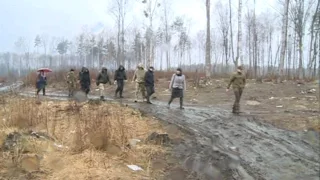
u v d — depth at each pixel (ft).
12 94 48.80
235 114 42.60
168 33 169.48
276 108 48.01
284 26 79.51
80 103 43.57
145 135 30.22
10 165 20.07
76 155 22.90
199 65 217.97
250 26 150.71
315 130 34.14
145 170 22.35
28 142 22.50
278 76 83.87
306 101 52.65
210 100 57.41
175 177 21.80
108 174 20.31
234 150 27.71
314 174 23.21
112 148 24.36
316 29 108.37
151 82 52.08
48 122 31.96
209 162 24.43
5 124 28.53
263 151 27.73
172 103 54.34
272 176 22.72
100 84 57.21
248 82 77.36
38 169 20.08
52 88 87.25
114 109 39.88
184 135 31.07
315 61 115.65
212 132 32.73
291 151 27.89
